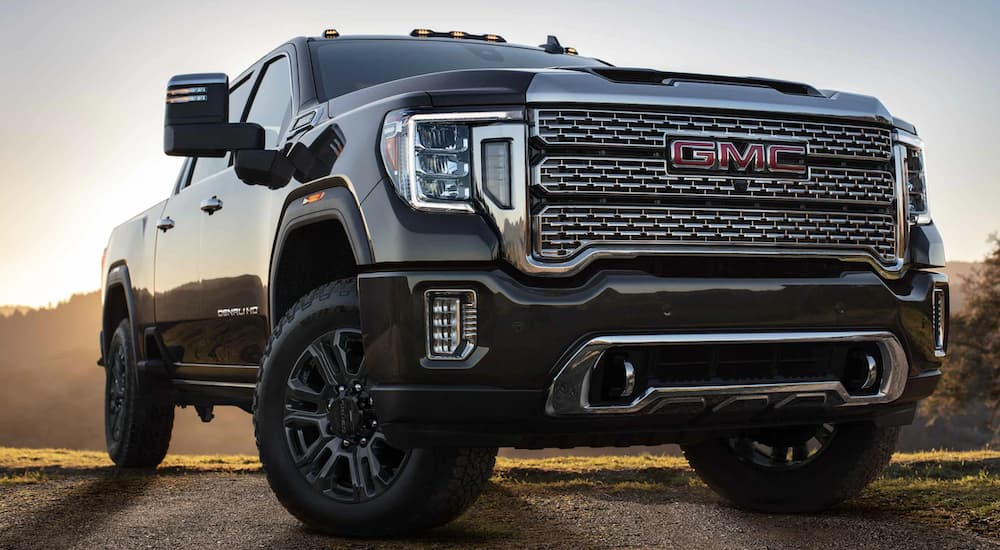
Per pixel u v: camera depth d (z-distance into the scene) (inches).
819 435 156.7
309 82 169.2
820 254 132.5
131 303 229.8
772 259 130.5
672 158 125.5
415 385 120.6
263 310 163.6
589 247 121.3
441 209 121.0
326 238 150.9
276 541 135.6
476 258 119.3
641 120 125.0
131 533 145.7
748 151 129.3
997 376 1381.6
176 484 205.2
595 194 122.1
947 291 144.6
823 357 133.3
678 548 133.4
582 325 118.9
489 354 118.4
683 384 124.1
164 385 224.5
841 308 131.3
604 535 142.3
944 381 1423.5
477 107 122.5
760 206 130.0
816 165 133.7
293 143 153.4
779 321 127.6
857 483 153.4
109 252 253.6
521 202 120.2
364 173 128.0
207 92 144.9
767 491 160.4
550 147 121.3
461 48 189.5
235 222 173.6
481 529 146.6
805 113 133.0
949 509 154.9
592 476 214.2
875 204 137.2
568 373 118.7
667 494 186.1
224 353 185.2
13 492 192.7
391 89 135.4
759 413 130.9
